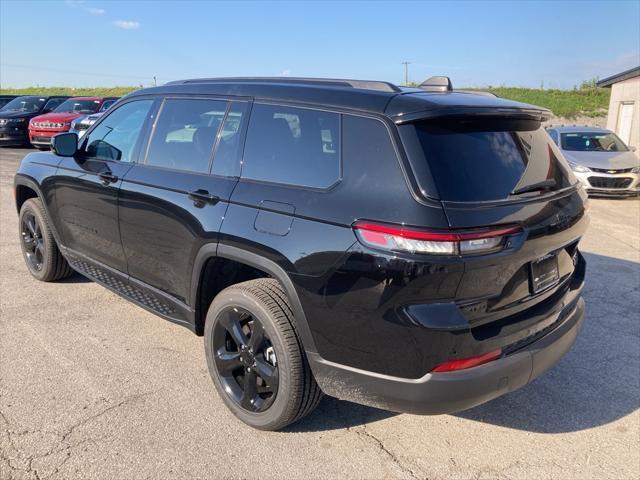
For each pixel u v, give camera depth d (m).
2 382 3.37
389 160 2.46
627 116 16.69
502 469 2.76
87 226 4.22
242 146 3.10
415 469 2.74
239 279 3.37
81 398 3.22
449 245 2.27
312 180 2.71
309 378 2.79
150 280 3.70
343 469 2.71
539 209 2.64
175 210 3.29
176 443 2.85
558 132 12.54
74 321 4.30
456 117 2.54
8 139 17.73
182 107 3.59
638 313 4.80
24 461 2.66
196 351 3.88
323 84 2.97
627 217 9.28
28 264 5.24
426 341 2.33
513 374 2.55
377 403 2.55
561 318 3.00
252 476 2.63
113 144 4.08
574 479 2.69
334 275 2.49
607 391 3.52
